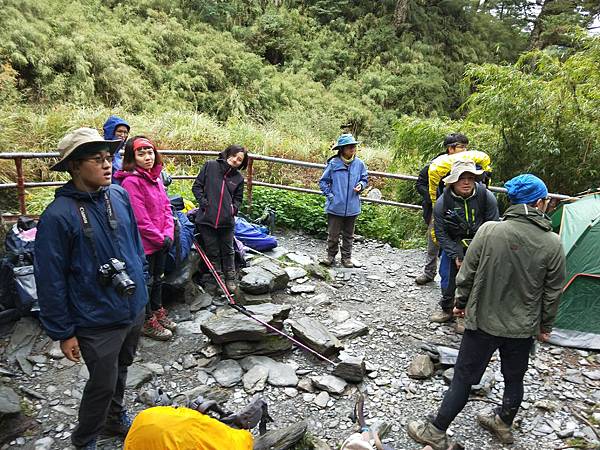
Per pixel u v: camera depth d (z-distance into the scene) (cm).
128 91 1282
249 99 1569
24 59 1082
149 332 373
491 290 259
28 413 291
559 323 410
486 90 791
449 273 412
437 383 347
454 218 383
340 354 370
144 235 348
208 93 1519
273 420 294
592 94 757
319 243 639
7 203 643
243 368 347
